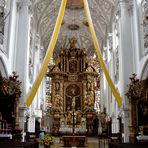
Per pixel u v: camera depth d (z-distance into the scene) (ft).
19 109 55.52
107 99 87.45
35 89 52.65
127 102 55.26
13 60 57.11
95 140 75.51
